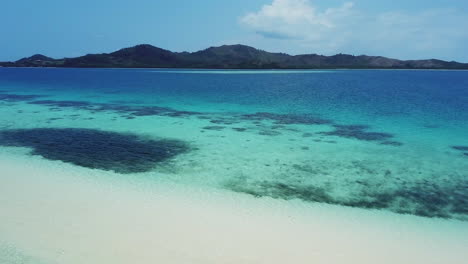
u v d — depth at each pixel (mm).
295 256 7059
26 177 11281
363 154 15094
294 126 21469
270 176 12133
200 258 6785
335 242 7727
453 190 11219
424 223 8914
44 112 25938
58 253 6652
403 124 22641
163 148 15562
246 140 17344
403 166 13531
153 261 6570
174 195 10133
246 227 8242
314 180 11859
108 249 6910
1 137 17172
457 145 16844
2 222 7875
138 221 8258
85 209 8828
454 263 7121
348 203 10070
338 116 25672
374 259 7109
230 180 11641
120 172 12117
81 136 17750
